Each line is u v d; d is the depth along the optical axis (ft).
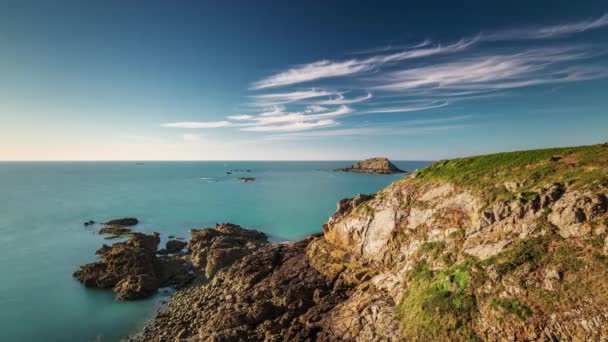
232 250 153.69
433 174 120.47
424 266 86.43
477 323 61.26
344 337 78.69
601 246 56.49
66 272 148.77
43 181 619.67
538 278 59.31
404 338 68.44
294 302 99.25
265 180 647.97
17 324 105.09
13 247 188.03
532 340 53.67
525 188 81.66
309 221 266.36
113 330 101.96
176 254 178.91
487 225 80.59
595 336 48.26
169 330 99.35
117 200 371.97
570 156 87.56
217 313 101.09
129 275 134.31
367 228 122.31
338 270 112.57
